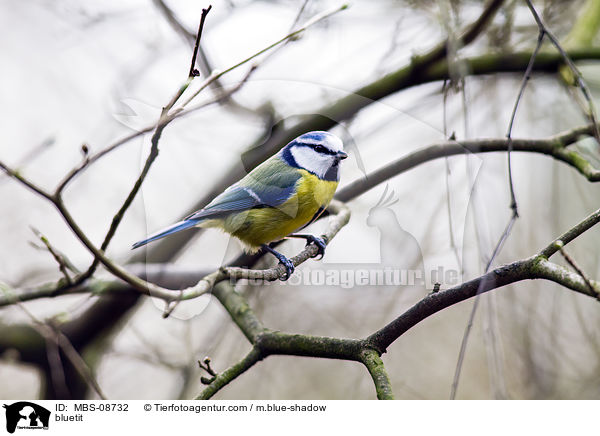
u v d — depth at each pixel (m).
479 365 4.90
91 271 3.15
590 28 4.88
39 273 5.07
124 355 4.75
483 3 5.04
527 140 3.90
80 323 4.77
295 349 3.06
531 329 4.89
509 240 4.75
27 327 4.63
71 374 4.78
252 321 3.38
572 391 4.82
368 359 2.76
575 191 4.98
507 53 4.83
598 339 4.97
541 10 5.09
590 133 3.95
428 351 4.97
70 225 2.58
